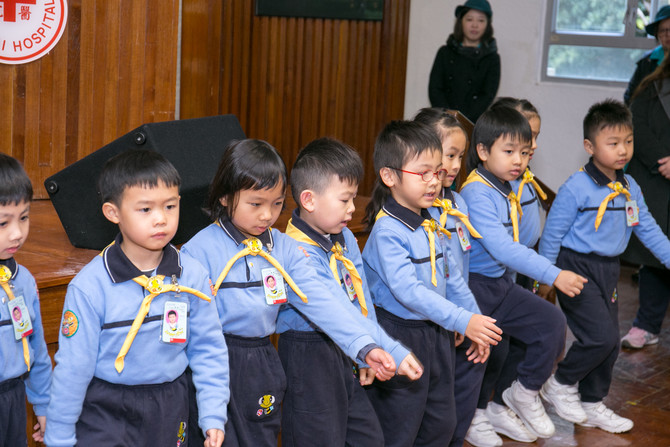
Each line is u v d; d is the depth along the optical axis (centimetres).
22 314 159
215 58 479
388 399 221
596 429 293
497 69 528
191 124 249
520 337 267
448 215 241
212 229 185
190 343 169
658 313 384
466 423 251
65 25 303
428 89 549
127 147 230
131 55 320
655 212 363
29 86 301
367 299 215
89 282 157
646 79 366
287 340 202
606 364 290
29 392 172
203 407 166
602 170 288
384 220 220
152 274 162
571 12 552
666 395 327
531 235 281
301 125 555
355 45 557
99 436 159
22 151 304
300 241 200
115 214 160
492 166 260
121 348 157
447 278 231
